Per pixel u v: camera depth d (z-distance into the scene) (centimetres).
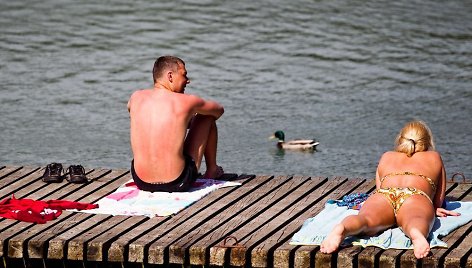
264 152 5894
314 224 3247
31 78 7056
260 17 8350
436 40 7762
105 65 7338
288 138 6056
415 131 3347
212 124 3722
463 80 7000
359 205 3388
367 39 7831
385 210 3100
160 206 3488
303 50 7619
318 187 3775
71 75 7112
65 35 7944
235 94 6794
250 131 6200
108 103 6638
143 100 3634
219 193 3662
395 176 3259
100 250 3133
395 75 7119
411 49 7594
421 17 8275
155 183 3612
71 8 8619
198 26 8156
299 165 5712
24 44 7731
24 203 3478
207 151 3778
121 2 8788
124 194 3622
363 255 2948
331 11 8481
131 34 7988
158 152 3584
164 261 3105
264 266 3048
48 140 6009
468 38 7788
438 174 3294
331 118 6378
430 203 3141
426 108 6519
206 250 3077
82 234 3225
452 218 3269
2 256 3200
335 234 2964
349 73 7169
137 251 3116
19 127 6216
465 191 3712
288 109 6531
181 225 3312
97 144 5953
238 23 8231
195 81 7025
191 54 7550
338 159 5769
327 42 7788
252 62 7375
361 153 5825
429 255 2933
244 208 3500
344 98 6719
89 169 4041
